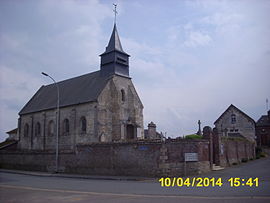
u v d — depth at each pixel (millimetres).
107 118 30547
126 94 33500
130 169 18641
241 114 45750
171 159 17609
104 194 11000
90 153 20891
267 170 19594
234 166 23094
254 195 10039
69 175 20484
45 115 36875
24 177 20359
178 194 10664
